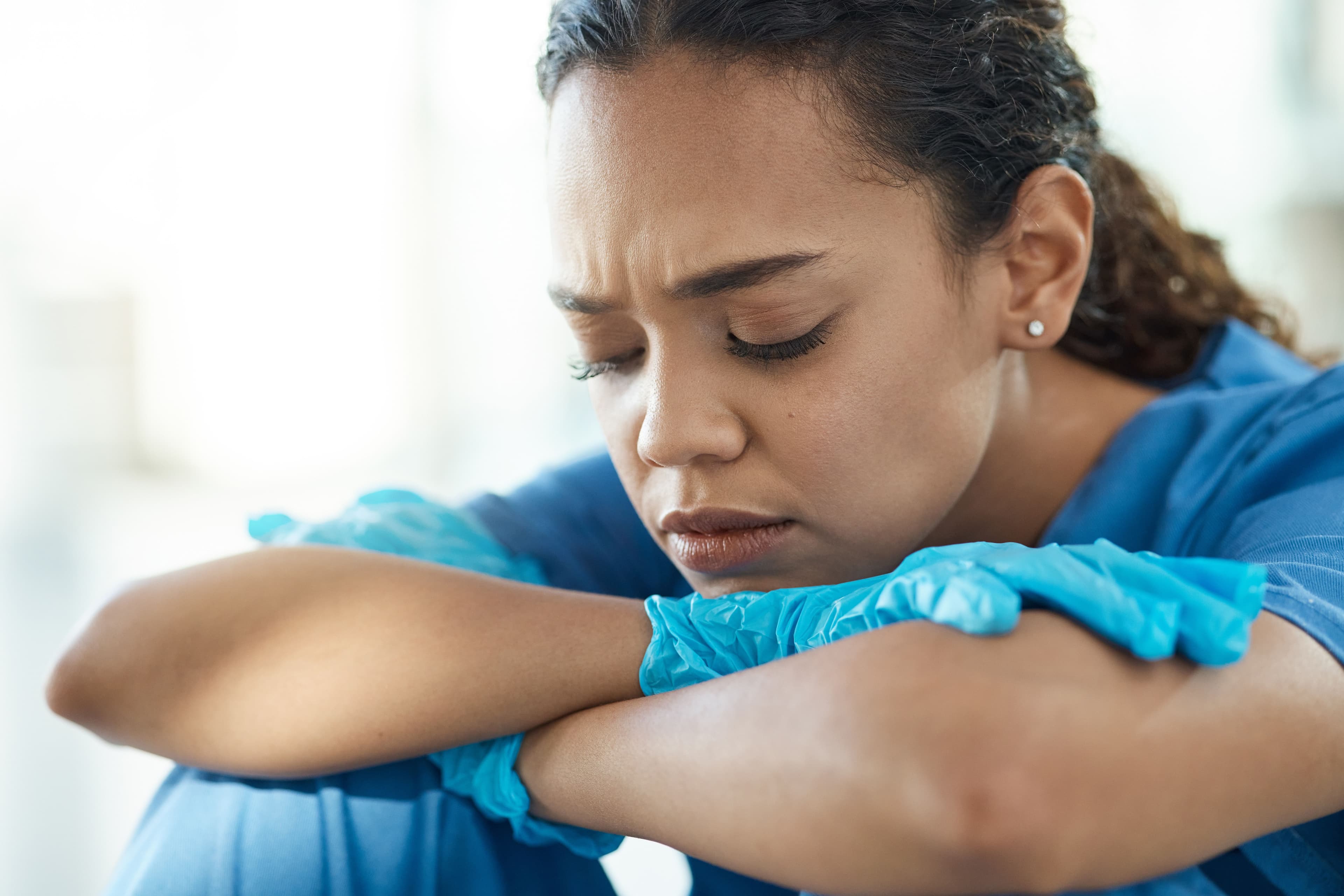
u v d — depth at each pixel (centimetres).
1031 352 84
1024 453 82
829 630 60
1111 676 48
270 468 342
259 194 334
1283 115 352
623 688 67
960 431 72
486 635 68
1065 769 46
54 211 319
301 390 342
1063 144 76
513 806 67
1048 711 46
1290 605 56
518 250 344
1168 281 95
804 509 68
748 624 64
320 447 344
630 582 96
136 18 319
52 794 187
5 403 311
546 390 349
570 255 66
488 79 334
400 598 70
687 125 62
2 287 312
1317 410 72
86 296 324
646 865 179
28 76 313
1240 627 49
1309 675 52
